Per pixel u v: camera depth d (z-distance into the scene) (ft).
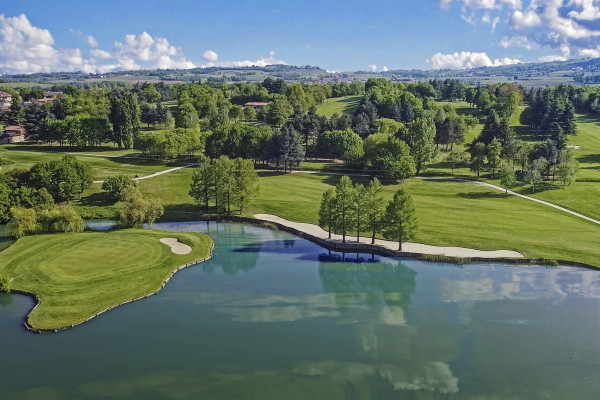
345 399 122.01
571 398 123.54
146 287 190.60
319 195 348.79
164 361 138.62
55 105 646.74
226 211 314.35
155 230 271.49
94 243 237.86
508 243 239.50
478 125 642.22
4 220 286.46
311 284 200.75
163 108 653.71
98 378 130.11
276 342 150.10
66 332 155.33
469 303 179.63
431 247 238.27
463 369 136.15
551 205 314.96
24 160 423.23
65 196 322.55
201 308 175.11
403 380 130.41
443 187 366.63
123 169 411.54
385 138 442.50
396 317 168.76
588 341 151.53
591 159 447.01
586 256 221.66
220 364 137.39
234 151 444.96
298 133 489.26
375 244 244.83
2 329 156.15
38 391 124.26
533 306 176.35
